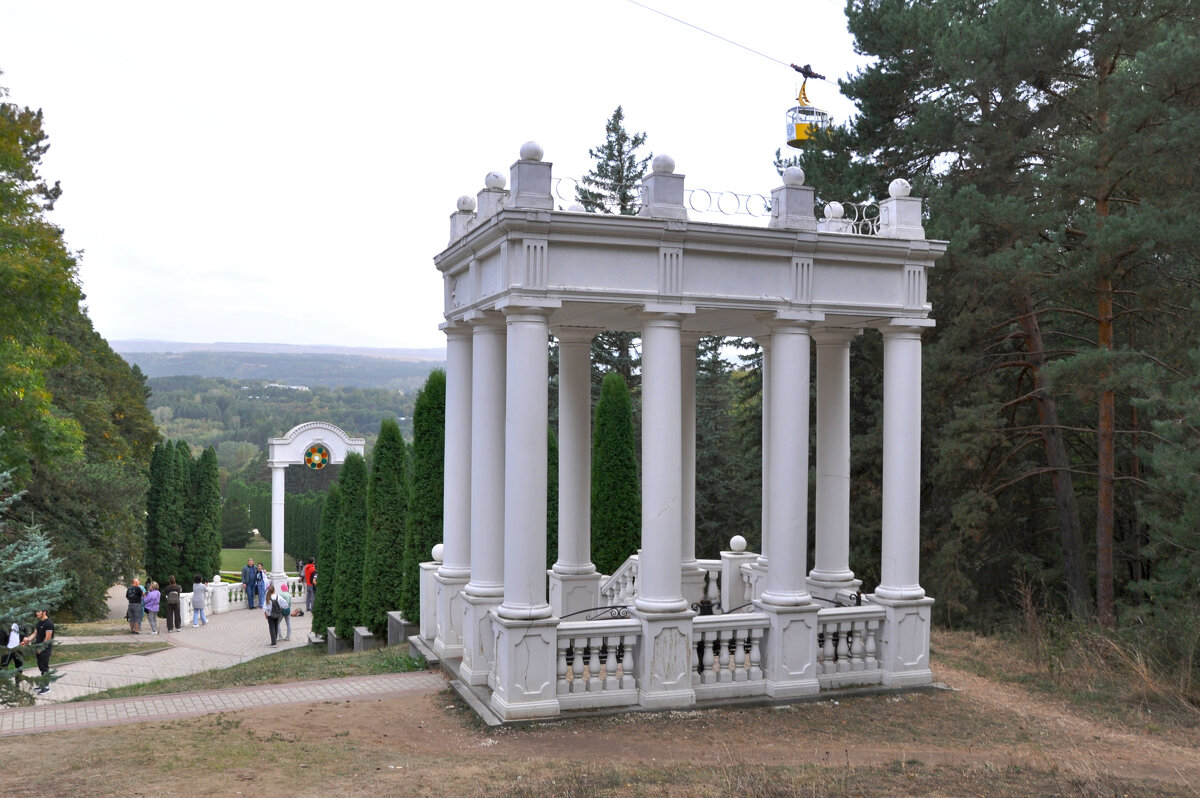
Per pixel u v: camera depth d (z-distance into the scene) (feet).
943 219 62.13
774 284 37.88
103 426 109.50
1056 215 60.75
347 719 34.68
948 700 38.60
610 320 43.39
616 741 32.09
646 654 35.81
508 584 34.76
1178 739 34.71
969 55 63.05
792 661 37.81
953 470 67.41
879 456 75.36
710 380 115.03
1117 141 59.98
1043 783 27.22
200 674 55.88
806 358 38.65
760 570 50.47
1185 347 61.67
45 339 68.13
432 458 55.06
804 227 38.11
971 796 25.71
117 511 92.63
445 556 44.32
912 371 40.42
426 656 44.24
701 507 109.70
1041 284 61.46
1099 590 63.98
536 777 27.45
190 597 101.40
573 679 35.60
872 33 73.56
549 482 64.49
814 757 30.73
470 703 35.91
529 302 34.40
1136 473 74.59
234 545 255.09
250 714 35.29
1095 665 44.65
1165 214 56.90
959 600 69.21
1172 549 55.42
